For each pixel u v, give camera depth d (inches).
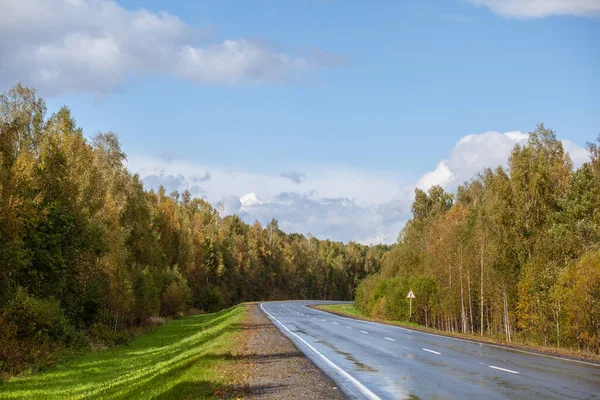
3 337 954.7
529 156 1595.7
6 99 1585.9
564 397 426.9
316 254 7130.9
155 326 2076.8
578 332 1173.1
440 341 1051.9
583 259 1186.6
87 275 1517.0
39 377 825.5
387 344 967.0
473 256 1903.3
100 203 1699.1
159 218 3324.3
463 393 452.1
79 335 1270.9
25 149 1441.9
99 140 2197.3
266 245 6087.6
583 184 1524.4
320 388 489.1
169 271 2913.4
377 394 454.0
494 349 884.0
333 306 3804.1
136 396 535.5
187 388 503.8
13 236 1090.1
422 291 2222.0
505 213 1563.7
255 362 695.7
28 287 1267.2
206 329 1721.2
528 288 1409.9
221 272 4621.1
